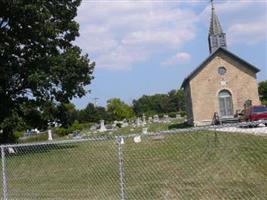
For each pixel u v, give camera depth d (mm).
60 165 15586
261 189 10016
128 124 78875
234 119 47062
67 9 36125
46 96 33594
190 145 13078
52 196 11922
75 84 34188
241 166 11484
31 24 32250
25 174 15031
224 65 51750
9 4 30828
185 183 11148
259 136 12453
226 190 10227
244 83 51406
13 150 19062
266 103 64000
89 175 13992
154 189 11148
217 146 12445
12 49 32094
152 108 145125
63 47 35969
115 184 12586
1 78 30609
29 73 31953
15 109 32375
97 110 110438
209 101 51656
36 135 63219
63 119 35594
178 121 72562
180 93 145000
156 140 14391
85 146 17453
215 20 64250
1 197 12250
